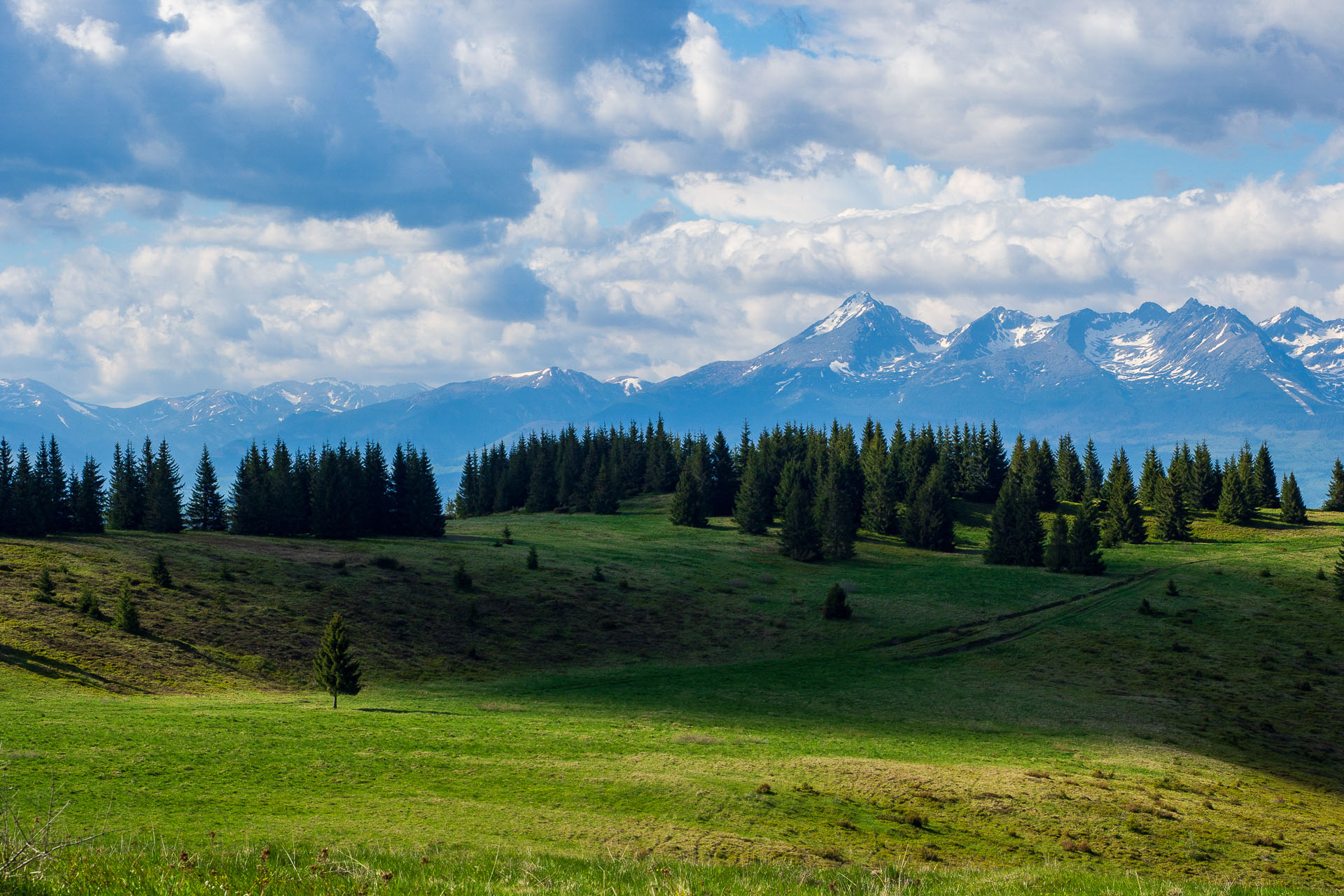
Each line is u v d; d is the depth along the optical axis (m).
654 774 41.66
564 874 18.66
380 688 74.00
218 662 73.31
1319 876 35.44
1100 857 35.38
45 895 10.61
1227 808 44.84
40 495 117.19
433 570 112.81
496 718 58.62
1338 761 62.69
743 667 89.44
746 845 31.12
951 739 60.53
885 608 112.94
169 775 36.50
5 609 71.94
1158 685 82.19
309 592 95.94
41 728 42.25
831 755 51.03
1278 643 96.44
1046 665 89.31
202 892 11.41
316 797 35.12
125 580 86.56
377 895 12.39
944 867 31.02
